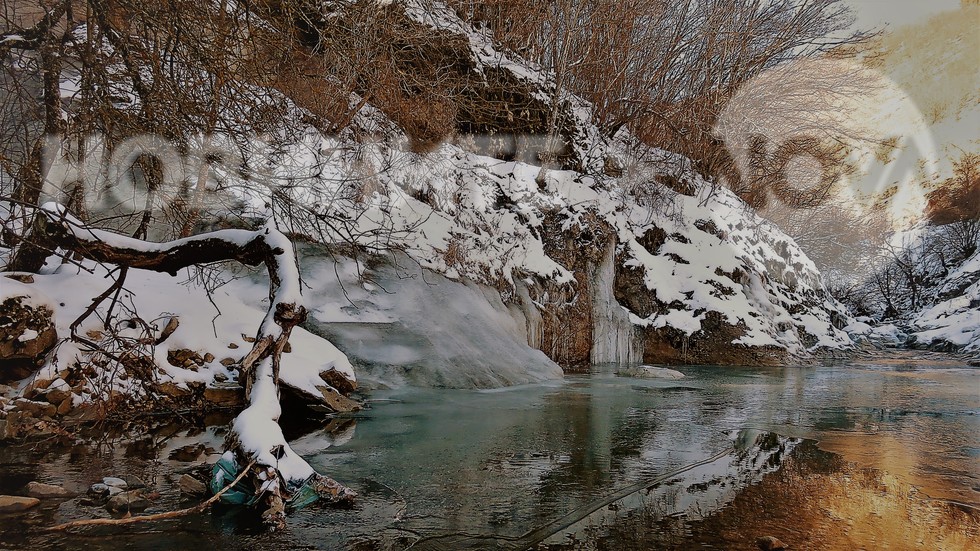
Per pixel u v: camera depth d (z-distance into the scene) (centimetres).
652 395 970
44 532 348
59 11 638
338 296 952
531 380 1074
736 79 2086
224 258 559
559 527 376
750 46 2119
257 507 393
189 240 567
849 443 633
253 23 682
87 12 604
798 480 489
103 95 608
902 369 1567
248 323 778
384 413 742
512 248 1418
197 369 702
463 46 1527
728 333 1623
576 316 1473
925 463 549
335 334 907
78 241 575
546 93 1697
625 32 1944
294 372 723
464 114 1564
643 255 1670
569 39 1700
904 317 3111
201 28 618
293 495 403
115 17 620
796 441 641
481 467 508
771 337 1662
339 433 627
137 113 640
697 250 1745
